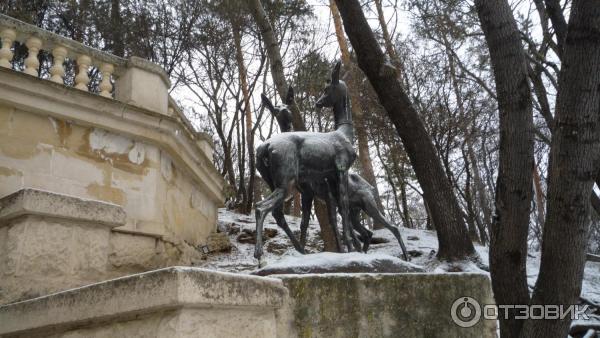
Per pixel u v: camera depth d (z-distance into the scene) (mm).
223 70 16938
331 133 5234
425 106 14055
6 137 6562
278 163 4777
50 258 3664
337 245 5035
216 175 10602
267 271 3928
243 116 17094
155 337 2441
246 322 2848
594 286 9898
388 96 9273
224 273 2691
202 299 2469
